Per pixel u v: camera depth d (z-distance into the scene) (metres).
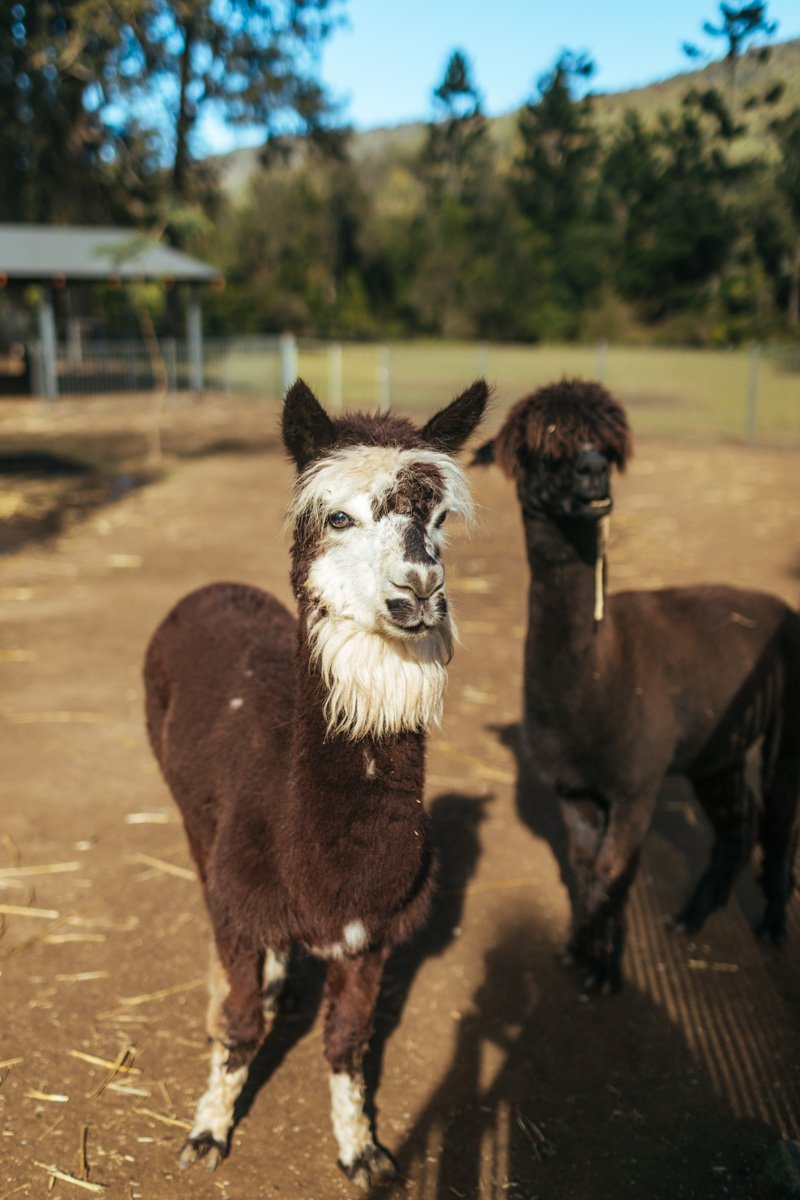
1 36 33.75
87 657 6.86
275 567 9.33
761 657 3.80
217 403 24.64
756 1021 3.48
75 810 4.79
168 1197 2.70
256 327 42.19
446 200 45.31
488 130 51.78
